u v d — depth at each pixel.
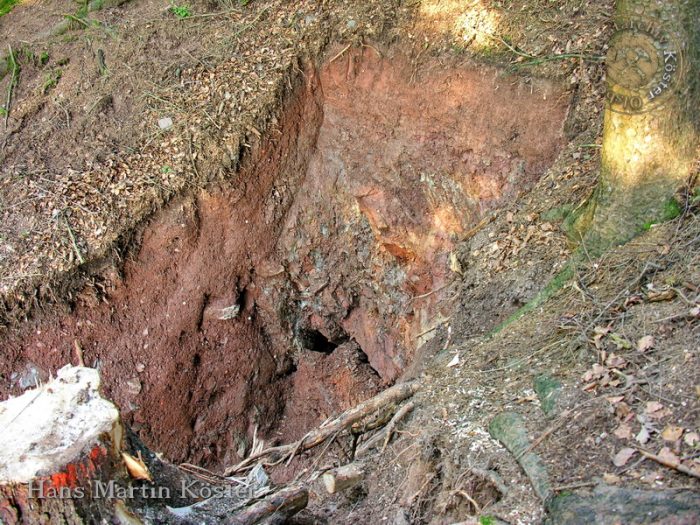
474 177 4.81
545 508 2.40
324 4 5.43
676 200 3.21
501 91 4.62
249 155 5.39
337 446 4.07
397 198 5.16
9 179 5.45
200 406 5.57
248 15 5.77
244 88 5.42
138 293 5.37
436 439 3.10
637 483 2.29
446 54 4.82
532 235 4.21
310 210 5.55
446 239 4.99
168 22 5.92
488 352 3.55
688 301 2.83
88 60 5.91
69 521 2.38
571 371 2.95
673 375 2.59
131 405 5.33
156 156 5.38
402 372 5.29
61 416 2.53
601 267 3.34
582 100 4.36
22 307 5.11
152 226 5.32
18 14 6.41
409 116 5.07
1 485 2.31
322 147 5.53
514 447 2.72
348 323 5.73
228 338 5.61
